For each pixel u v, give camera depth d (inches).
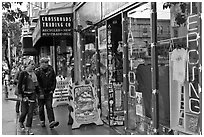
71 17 474.6
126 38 282.0
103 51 339.9
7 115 427.8
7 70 887.1
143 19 254.5
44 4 666.2
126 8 273.0
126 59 284.5
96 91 345.7
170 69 223.9
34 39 649.6
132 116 281.6
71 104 323.3
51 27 468.4
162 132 235.0
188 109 205.9
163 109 235.0
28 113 316.5
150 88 251.3
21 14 418.3
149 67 252.8
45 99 335.6
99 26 347.9
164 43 228.7
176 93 218.4
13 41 1245.1
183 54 207.9
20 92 317.4
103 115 346.3
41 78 331.0
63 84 495.5
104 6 321.1
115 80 323.3
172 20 217.8
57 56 676.1
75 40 463.8
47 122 365.4
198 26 189.5
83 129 314.7
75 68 470.6
